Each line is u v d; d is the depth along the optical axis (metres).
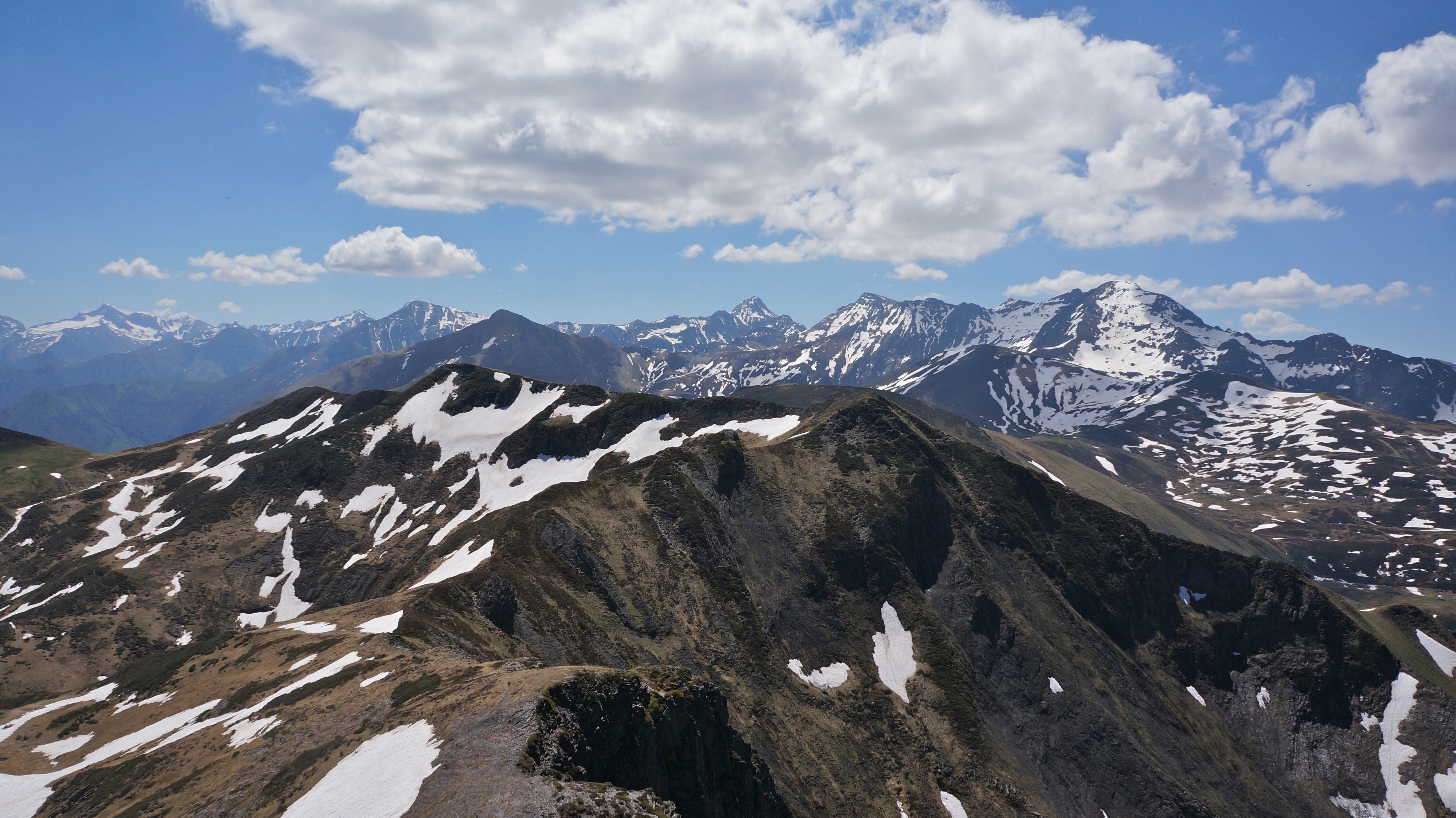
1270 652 123.62
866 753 89.12
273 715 53.59
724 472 125.00
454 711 42.44
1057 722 101.50
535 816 32.41
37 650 125.56
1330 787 106.69
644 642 89.31
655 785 45.84
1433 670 123.88
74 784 53.66
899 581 115.62
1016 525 135.12
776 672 94.56
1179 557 135.62
